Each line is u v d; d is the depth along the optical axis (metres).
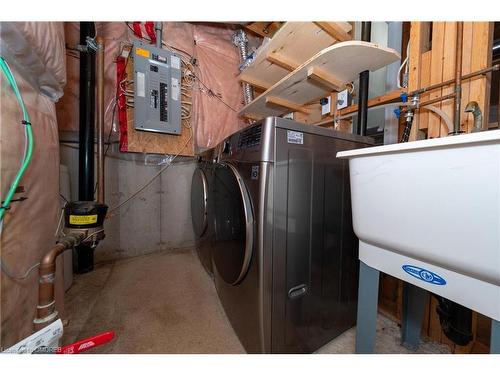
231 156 1.09
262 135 0.81
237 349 0.98
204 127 2.40
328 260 0.99
